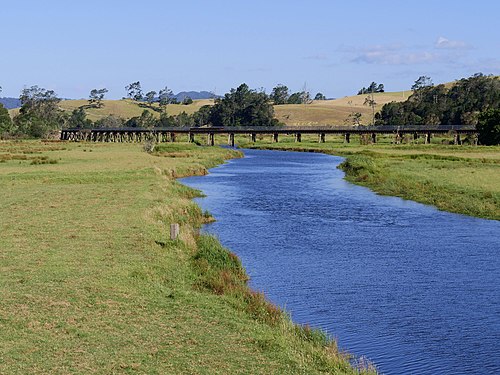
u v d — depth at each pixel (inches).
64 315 763.4
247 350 687.7
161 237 1261.1
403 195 2455.7
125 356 645.9
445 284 1121.4
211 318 791.7
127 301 836.6
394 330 880.9
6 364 609.6
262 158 4795.8
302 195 2471.7
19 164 2987.2
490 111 5369.1
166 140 6791.3
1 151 3993.6
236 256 1233.4
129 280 933.2
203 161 3914.9
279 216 1908.2
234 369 630.5
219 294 932.0
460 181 2600.9
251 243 1472.7
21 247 1132.5
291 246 1443.2
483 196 2203.5
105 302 823.7
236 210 2028.8
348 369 681.0
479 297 1040.8
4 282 896.3
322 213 1987.0
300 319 922.7
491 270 1224.2
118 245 1163.3
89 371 602.5
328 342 784.3
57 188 2143.2
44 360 624.7
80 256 1064.8
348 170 3454.7
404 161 3713.1
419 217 1914.4
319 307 981.8
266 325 795.4
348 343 831.7
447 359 781.3
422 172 3031.5
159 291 898.7
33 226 1352.1
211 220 1798.7
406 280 1147.9
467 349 815.1
